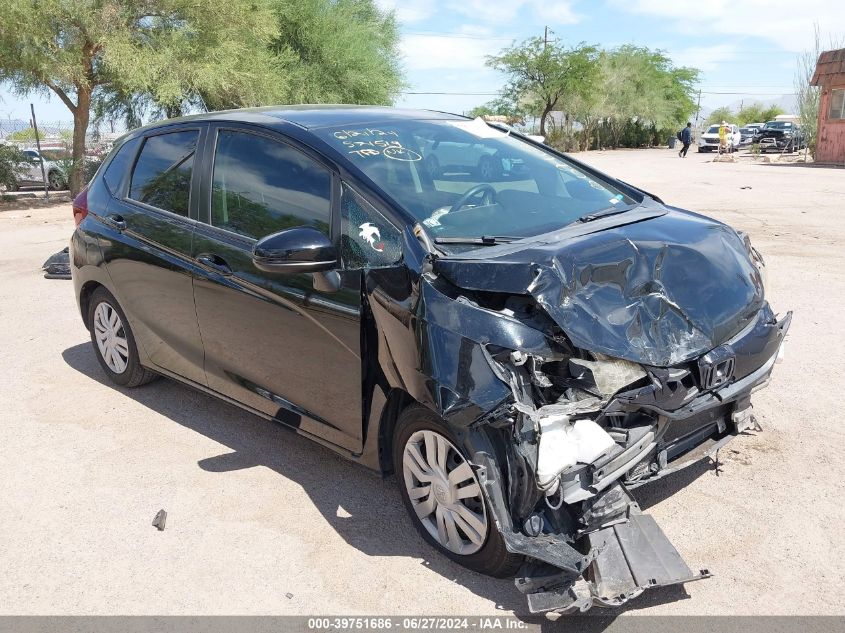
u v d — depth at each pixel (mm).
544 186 4086
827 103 26688
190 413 4980
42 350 6383
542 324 2904
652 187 17938
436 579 3158
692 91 68375
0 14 17375
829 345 5586
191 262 4242
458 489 3104
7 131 22672
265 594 3141
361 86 28203
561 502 2795
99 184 5168
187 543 3535
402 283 3189
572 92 50688
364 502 3799
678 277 3219
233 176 4137
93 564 3416
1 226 15062
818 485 3664
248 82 22078
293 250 3240
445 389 2922
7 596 3221
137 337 4980
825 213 12273
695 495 3621
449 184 3771
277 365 3883
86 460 4398
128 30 19250
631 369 2883
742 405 3383
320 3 27203
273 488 3984
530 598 2742
